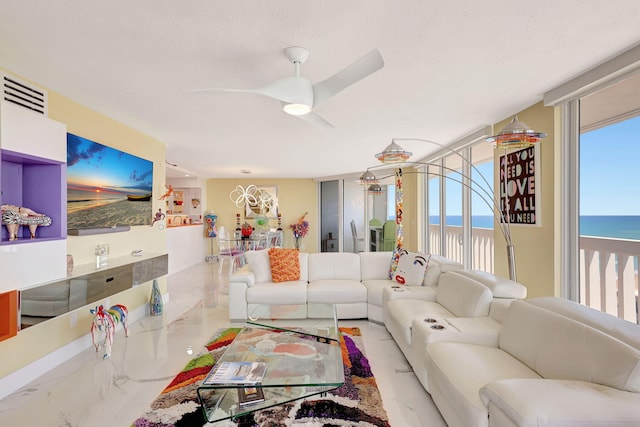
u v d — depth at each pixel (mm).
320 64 2285
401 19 1767
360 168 7488
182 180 8875
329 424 2002
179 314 4211
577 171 2869
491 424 1462
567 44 2055
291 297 3834
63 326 2861
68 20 1760
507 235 3029
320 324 2932
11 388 2373
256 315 3156
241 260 6477
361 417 2070
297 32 1886
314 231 9523
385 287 3754
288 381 1934
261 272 4254
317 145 4984
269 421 2031
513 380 1496
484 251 5238
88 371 2670
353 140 4656
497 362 1945
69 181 2934
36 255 2268
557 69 2412
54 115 2812
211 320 3965
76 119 3055
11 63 2264
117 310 3227
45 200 2492
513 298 2654
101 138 3404
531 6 1663
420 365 2359
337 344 2510
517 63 2311
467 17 1756
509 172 3643
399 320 2855
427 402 2240
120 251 3754
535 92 2877
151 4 1625
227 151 5449
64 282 2498
